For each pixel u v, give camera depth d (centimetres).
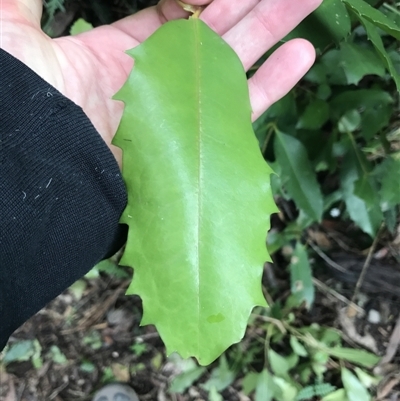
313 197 28
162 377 37
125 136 16
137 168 16
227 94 17
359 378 35
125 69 23
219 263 16
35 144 16
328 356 36
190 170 16
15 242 16
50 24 29
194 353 16
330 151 29
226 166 16
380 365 36
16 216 16
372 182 28
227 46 18
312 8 20
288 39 23
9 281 16
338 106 28
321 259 37
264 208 16
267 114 27
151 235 16
